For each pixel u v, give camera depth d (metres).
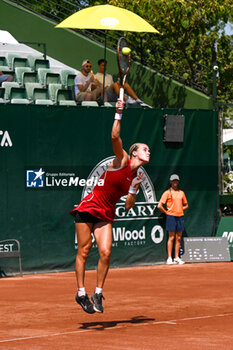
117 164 13.73
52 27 35.22
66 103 29.80
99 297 13.82
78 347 11.97
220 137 29.66
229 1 38.81
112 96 31.50
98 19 22.53
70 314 15.85
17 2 36.53
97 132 26.75
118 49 14.48
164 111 28.17
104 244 13.87
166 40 40.00
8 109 25.14
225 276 23.81
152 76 32.66
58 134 26.00
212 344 12.12
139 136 27.61
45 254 25.69
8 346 12.16
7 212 25.05
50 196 25.83
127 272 25.38
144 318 15.25
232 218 29.69
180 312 16.05
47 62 33.91
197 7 38.59
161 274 24.56
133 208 27.44
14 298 18.61
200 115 29.06
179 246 28.28
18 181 25.25
